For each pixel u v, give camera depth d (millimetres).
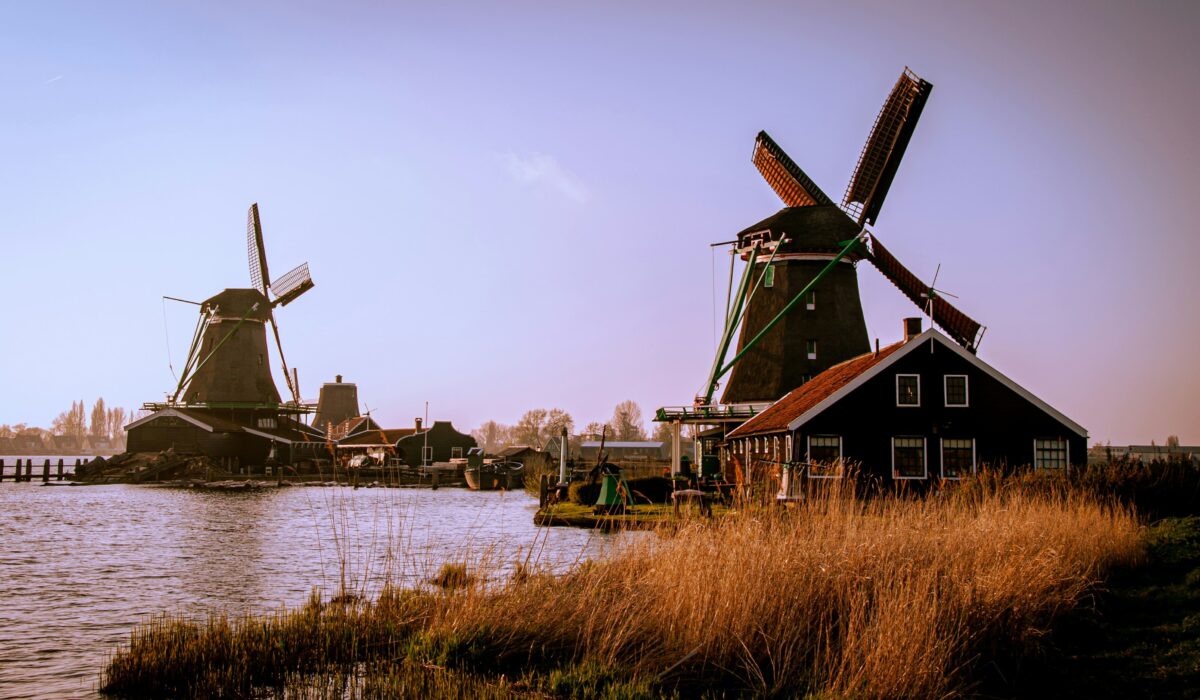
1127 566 16500
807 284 52062
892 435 35156
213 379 83625
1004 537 14562
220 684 11609
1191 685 10922
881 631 10922
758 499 18172
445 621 12984
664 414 47125
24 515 41500
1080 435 35688
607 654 11984
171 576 21984
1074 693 10914
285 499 53875
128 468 77438
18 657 14023
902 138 52125
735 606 11977
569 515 33500
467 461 82500
